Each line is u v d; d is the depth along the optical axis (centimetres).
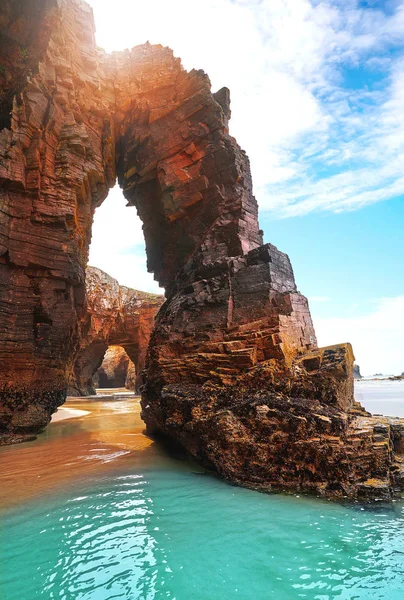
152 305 4784
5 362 1484
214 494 884
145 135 1962
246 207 1689
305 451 910
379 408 2078
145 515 767
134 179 2095
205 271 1547
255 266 1373
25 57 1900
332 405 1041
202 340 1349
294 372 1111
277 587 523
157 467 1127
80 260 1809
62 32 1866
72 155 1764
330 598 499
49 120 1706
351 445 889
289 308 1266
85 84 1934
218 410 1081
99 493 899
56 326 1648
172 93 1955
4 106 1770
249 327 1271
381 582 532
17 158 1570
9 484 969
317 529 698
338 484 857
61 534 684
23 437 1525
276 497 857
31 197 1603
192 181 1777
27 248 1557
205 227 1753
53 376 1656
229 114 1938
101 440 1558
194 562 590
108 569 569
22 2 1873
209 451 1049
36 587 521
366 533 681
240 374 1173
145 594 506
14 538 668
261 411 991
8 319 1499
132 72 2095
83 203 1892
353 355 1299
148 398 1541
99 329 4500
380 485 830
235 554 614
